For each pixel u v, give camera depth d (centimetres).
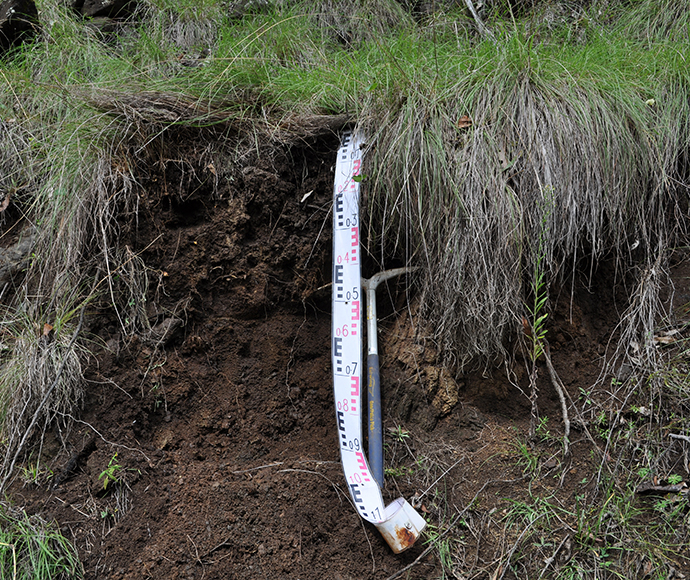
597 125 195
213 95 218
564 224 191
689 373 188
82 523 173
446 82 207
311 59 247
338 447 199
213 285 207
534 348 179
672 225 211
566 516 174
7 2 277
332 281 203
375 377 194
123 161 206
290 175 211
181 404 201
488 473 184
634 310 202
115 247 202
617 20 265
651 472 178
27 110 248
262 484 184
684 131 208
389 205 197
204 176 209
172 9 306
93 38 289
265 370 207
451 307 191
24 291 214
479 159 189
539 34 238
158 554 170
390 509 171
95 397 192
